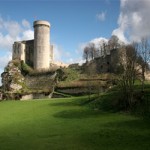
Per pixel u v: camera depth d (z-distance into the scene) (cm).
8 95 13225
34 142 4334
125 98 6725
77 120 5922
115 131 4722
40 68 15362
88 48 17138
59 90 12738
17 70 15238
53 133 4906
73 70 15162
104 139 4288
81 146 3969
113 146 3894
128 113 6147
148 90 7069
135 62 8119
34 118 6544
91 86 11200
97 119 5850
